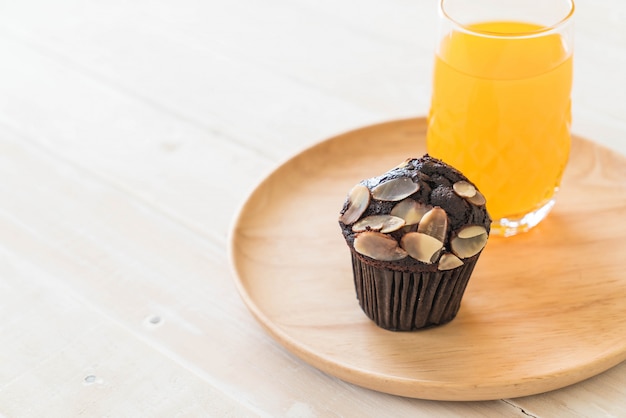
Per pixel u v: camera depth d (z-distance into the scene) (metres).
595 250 0.75
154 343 0.72
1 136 0.89
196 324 0.73
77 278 0.76
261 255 0.76
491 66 0.73
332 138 0.84
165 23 1.01
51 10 1.04
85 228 0.80
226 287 0.75
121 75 0.95
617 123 0.86
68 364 0.71
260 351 0.71
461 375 0.68
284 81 0.93
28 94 0.93
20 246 0.78
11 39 1.00
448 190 0.69
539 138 0.75
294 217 0.79
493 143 0.75
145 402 0.69
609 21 0.96
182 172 0.84
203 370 0.70
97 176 0.84
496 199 0.76
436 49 0.76
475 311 0.72
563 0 0.75
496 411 0.67
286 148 0.86
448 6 0.76
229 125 0.89
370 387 0.68
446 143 0.76
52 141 0.88
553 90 0.74
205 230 0.79
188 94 0.92
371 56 0.95
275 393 0.69
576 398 0.68
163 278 0.76
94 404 0.69
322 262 0.75
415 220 0.68
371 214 0.69
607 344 0.69
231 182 0.83
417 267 0.68
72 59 0.97
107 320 0.73
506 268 0.75
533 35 0.72
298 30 0.99
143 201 0.82
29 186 0.84
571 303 0.72
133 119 0.90
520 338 0.70
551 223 0.78
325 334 0.71
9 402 0.69
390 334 0.71
